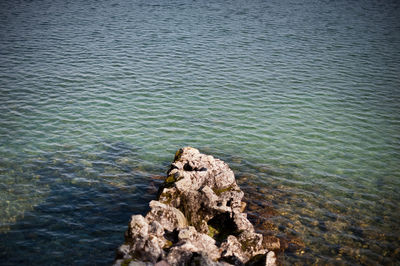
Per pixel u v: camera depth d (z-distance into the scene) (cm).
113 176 2780
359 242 2227
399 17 8556
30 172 2750
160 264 1761
